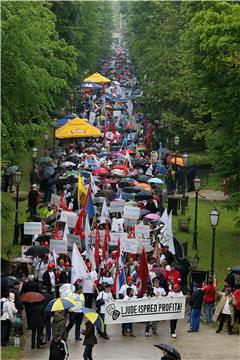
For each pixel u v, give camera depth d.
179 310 54.78
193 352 51.44
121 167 100.81
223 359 50.09
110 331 55.88
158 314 54.38
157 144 135.38
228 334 55.78
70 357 49.06
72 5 163.00
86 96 181.75
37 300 50.38
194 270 66.25
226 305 55.66
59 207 77.19
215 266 75.44
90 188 73.94
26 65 71.06
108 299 53.50
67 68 87.19
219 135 83.69
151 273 58.78
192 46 86.31
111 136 135.50
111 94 192.12
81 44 184.25
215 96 83.19
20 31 69.94
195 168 113.44
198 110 107.00
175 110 137.25
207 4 87.31
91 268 59.00
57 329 46.22
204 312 60.62
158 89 140.00
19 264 60.78
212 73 82.94
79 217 65.38
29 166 116.81
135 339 54.06
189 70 88.38
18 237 77.19
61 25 162.62
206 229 90.19
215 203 103.75
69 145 122.75
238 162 82.44
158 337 54.75
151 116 146.75
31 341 51.75
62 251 60.22
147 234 66.69
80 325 53.28
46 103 78.88
